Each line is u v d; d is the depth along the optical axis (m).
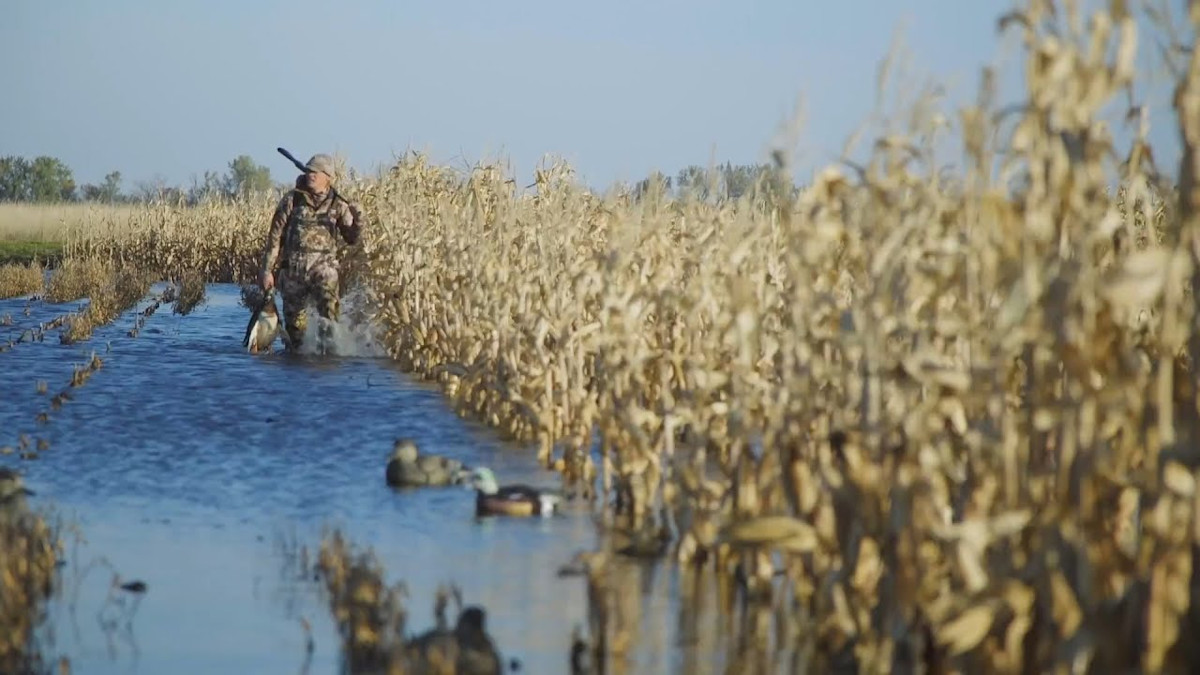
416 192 61.91
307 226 53.88
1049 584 13.99
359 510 26.20
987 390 15.53
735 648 17.84
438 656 15.71
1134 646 13.66
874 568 17.03
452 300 44.53
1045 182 14.38
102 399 40.50
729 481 22.47
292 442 33.72
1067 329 13.91
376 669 16.89
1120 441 15.59
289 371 48.12
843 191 18.27
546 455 30.89
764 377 27.00
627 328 25.91
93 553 22.81
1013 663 14.13
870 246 17.58
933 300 16.98
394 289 53.78
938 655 15.48
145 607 19.70
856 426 17.47
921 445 15.74
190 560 22.38
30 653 17.53
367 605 18.39
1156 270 13.44
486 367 37.19
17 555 19.81
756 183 26.06
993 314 16.64
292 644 18.02
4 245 140.12
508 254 40.69
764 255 28.84
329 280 53.84
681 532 22.00
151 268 110.06
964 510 15.94
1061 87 14.10
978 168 15.16
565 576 21.36
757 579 20.00
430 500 27.20
